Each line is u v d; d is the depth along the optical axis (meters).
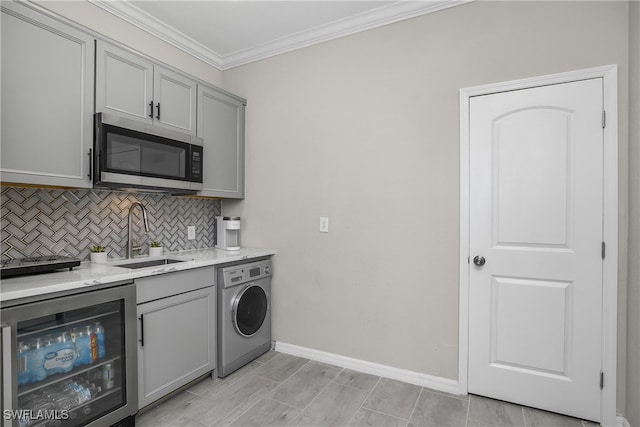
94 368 1.70
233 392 2.21
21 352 1.45
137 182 2.06
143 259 2.36
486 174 2.12
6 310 1.36
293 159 2.82
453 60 2.22
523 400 2.04
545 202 1.98
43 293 1.46
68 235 2.09
